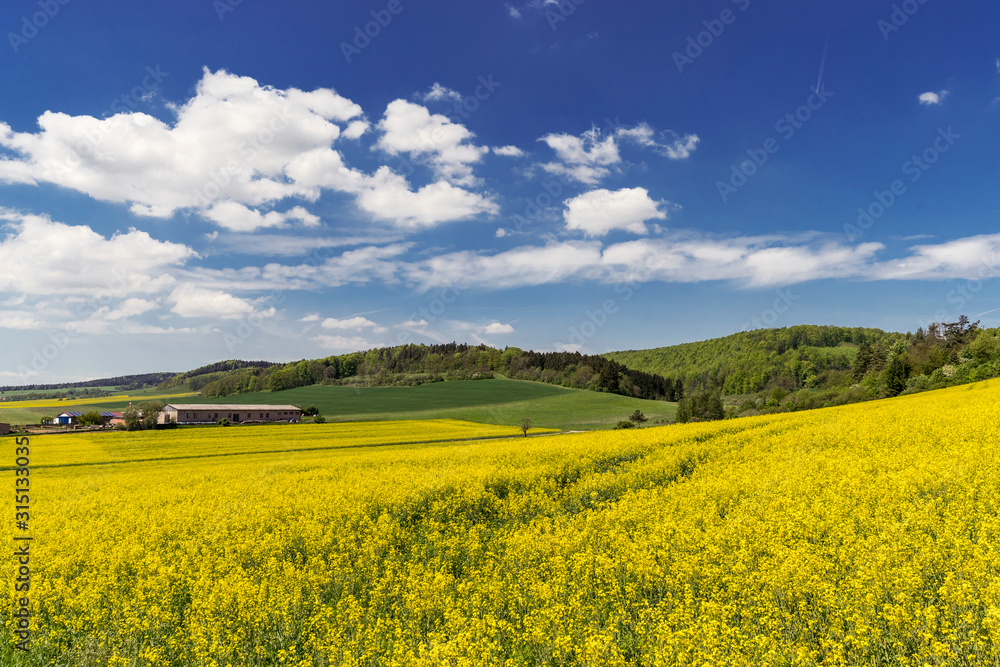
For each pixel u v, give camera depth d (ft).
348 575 33.09
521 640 23.48
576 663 21.58
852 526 31.76
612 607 25.88
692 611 23.56
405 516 48.21
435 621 25.93
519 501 49.47
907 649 19.51
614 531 35.63
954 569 24.66
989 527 28.12
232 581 31.24
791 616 22.24
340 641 23.97
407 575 32.22
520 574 30.42
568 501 50.21
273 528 44.55
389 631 25.25
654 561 28.94
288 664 23.24
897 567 24.47
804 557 26.37
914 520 30.89
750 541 31.55
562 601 26.58
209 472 90.48
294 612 27.94
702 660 19.69
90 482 83.35
